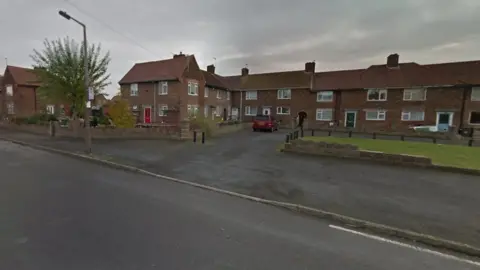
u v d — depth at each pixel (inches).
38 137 720.3
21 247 151.7
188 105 1251.8
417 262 150.4
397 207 232.4
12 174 328.5
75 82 735.1
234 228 188.7
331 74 1485.0
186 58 1295.5
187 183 306.3
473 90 1089.4
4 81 1579.7
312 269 138.9
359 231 190.5
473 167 356.8
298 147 499.8
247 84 1686.8
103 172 357.1
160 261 142.0
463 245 165.2
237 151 533.0
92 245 156.6
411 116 1203.2
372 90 1285.7
